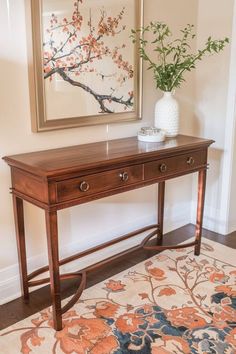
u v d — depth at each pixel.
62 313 1.93
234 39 2.73
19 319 2.00
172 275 2.43
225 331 1.89
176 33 2.78
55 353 1.75
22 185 1.88
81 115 2.28
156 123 2.60
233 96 2.83
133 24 2.44
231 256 2.69
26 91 2.00
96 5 2.21
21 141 2.05
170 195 3.10
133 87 2.55
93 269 2.29
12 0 1.85
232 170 2.98
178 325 1.94
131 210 2.79
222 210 3.07
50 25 2.02
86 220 2.48
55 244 1.79
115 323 1.96
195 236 2.86
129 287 2.29
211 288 2.28
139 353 1.75
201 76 3.00
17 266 2.17
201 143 2.42
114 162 1.92
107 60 2.35
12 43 1.90
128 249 2.66
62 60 2.12
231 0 2.69
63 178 1.73
